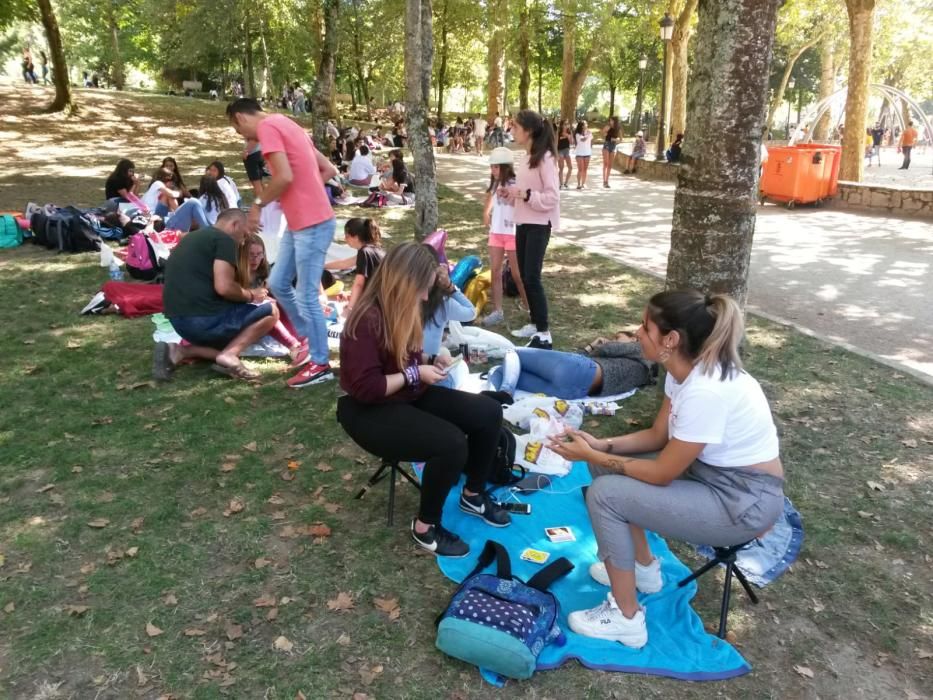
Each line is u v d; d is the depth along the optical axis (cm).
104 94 2756
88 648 272
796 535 345
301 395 496
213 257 507
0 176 1403
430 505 323
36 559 322
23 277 754
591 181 1955
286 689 256
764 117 390
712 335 254
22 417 451
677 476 265
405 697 255
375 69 3981
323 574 318
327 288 717
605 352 525
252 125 486
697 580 322
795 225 1234
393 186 1391
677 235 414
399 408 320
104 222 933
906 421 468
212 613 292
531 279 570
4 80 3297
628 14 3152
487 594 286
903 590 315
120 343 579
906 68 4234
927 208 1312
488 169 2116
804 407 488
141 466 400
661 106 2223
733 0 365
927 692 262
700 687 264
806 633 291
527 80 3397
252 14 2453
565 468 411
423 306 354
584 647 279
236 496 375
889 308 730
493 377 513
